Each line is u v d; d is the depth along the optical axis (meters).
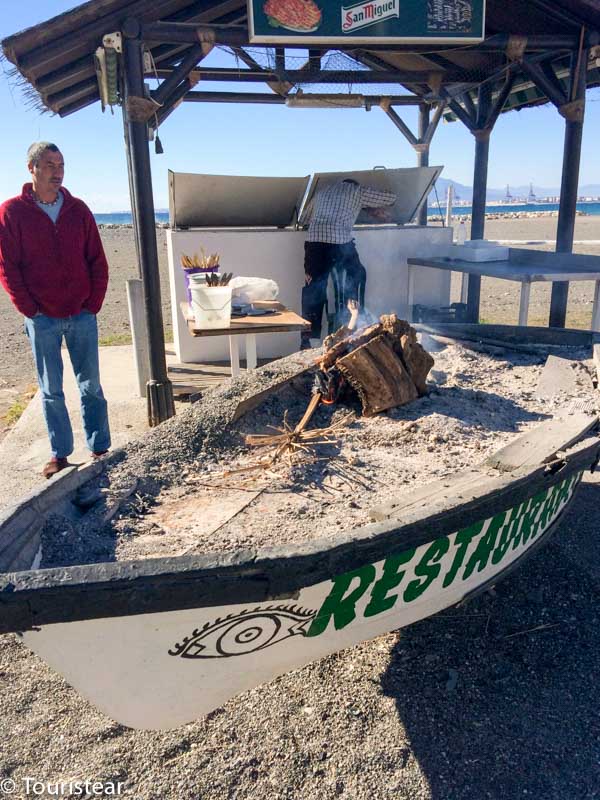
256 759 2.30
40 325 4.07
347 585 2.09
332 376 3.81
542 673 2.68
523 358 4.70
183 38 4.94
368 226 8.28
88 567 1.69
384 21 5.17
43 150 3.79
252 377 3.86
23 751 2.34
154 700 2.08
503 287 14.73
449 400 3.88
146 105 4.88
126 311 12.73
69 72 5.23
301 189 7.47
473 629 2.97
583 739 2.34
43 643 1.81
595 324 6.12
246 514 2.74
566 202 6.52
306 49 5.71
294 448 3.32
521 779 2.19
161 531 2.60
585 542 3.64
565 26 5.90
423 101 8.46
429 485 2.62
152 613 1.77
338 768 2.25
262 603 1.94
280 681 2.69
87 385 4.34
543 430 3.10
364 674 2.71
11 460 4.86
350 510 2.73
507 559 2.83
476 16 5.32
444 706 2.52
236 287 5.86
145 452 3.15
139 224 5.09
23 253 3.91
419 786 2.17
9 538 2.14
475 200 8.59
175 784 2.20
